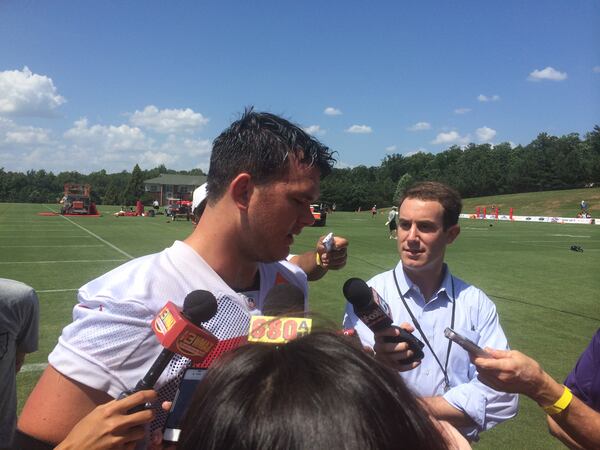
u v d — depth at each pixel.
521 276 12.49
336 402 0.76
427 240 2.53
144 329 1.39
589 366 2.14
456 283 2.68
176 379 1.40
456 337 1.82
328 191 90.06
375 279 2.83
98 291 1.49
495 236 27.09
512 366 1.76
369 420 0.75
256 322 1.30
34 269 12.14
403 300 2.61
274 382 0.79
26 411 1.37
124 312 1.38
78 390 1.34
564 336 6.95
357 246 19.36
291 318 1.19
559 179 95.44
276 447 0.73
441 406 2.20
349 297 1.79
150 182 102.88
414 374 2.46
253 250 1.60
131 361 1.37
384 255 16.38
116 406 1.13
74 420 1.34
